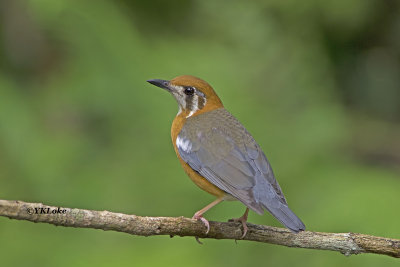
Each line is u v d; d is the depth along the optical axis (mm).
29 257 11891
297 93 13961
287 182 13070
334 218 12320
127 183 12781
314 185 12977
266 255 12477
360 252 9023
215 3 14992
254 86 13898
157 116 13117
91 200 12531
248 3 15070
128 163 12977
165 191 12711
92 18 13531
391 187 12852
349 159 14336
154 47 14031
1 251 11922
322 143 13422
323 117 13625
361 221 12188
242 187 9555
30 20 14492
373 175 13242
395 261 12008
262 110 13508
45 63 14609
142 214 12570
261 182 9625
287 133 13414
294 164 13195
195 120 10727
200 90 11023
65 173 12781
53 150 12797
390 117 17641
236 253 12406
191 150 10234
